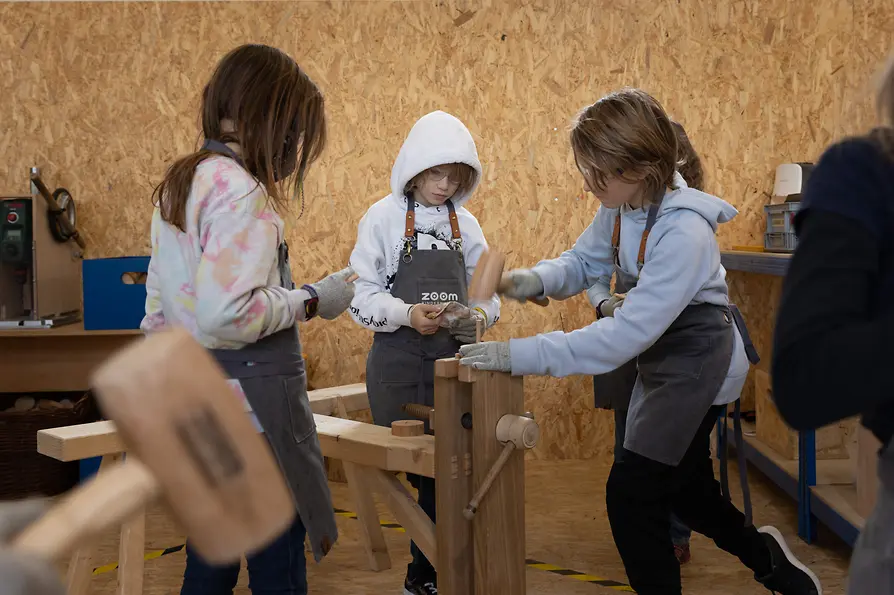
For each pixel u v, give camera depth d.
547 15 3.92
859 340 0.68
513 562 1.73
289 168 1.61
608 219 2.15
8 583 0.34
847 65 3.94
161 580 2.60
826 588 2.45
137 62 3.85
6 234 3.50
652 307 1.68
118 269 3.48
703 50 3.95
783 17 3.94
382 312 2.29
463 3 3.90
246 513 0.42
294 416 1.55
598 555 2.79
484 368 1.67
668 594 1.78
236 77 1.51
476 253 2.47
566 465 3.93
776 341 0.74
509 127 3.95
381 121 3.92
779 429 3.18
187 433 0.41
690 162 2.37
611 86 3.95
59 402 3.70
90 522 0.41
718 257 1.81
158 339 0.42
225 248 1.41
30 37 3.83
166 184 1.49
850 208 0.73
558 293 2.20
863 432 2.51
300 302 1.55
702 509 2.04
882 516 0.79
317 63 3.89
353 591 2.53
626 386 2.44
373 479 2.05
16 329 3.48
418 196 2.43
